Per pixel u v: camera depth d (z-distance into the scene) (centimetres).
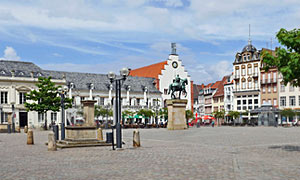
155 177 1164
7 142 3064
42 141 3142
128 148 2266
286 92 9400
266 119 7862
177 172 1256
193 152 1966
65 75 9119
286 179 1105
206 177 1152
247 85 10375
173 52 10844
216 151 2017
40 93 6562
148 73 11150
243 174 1195
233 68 10769
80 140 2450
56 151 2133
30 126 7800
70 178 1171
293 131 4606
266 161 1530
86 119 2684
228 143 2623
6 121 7806
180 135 3769
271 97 9750
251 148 2180
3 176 1234
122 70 2256
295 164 1434
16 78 7900
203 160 1584
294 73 1827
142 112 8019
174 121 4947
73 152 2048
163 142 2797
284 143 2548
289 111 7844
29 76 8144
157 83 10538
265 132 4303
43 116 8200
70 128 2512
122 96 9712
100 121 8681
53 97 6700
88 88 9269
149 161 1577
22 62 8381
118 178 1157
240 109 10538
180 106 4975
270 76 9788
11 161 1661
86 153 1981
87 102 2691
